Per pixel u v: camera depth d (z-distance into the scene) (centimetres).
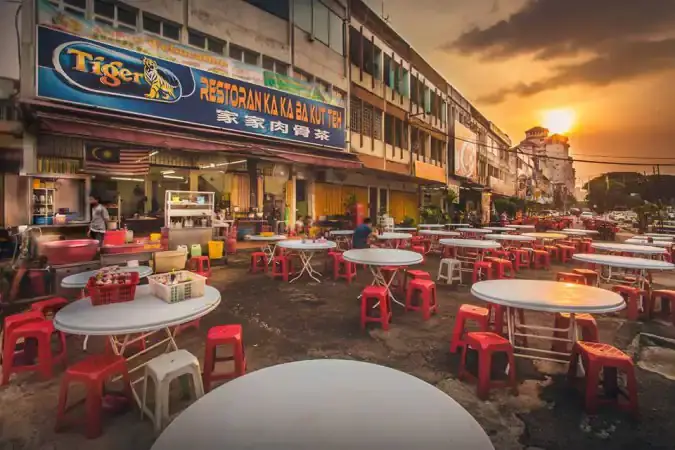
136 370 351
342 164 1378
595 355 284
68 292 573
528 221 2753
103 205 779
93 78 811
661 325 518
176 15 995
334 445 124
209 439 127
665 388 330
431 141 2375
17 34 738
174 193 909
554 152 7488
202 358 380
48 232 684
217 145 994
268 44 1243
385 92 1855
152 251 698
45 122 699
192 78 1002
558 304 302
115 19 886
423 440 128
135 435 247
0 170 751
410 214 2405
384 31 1850
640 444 247
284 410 147
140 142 834
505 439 251
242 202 1409
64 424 259
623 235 2153
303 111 1334
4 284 546
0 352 371
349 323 494
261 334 450
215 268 888
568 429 263
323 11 1457
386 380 176
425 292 516
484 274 800
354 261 519
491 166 3688
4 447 235
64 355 355
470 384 327
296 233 1312
